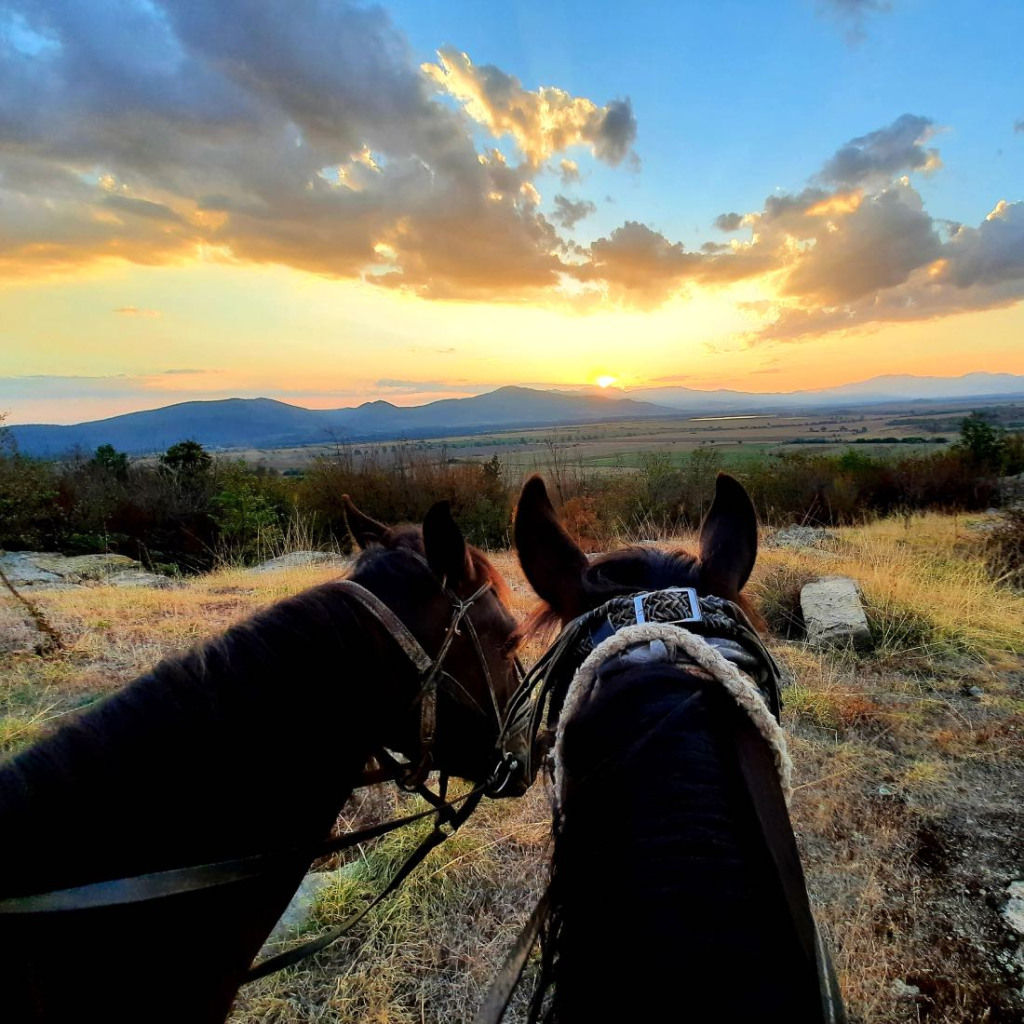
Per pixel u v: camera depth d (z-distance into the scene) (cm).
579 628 131
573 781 106
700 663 110
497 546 1267
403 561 175
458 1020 248
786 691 503
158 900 131
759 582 716
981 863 329
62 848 119
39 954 116
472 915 296
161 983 130
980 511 1380
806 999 81
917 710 485
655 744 98
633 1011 79
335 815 164
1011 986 261
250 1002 250
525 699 168
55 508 1298
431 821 352
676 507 1302
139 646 571
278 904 156
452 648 173
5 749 392
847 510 1401
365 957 271
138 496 1367
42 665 521
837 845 345
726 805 91
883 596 667
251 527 1251
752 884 85
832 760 419
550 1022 94
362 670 158
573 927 95
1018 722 468
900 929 290
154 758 128
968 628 629
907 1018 250
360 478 1380
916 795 386
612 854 91
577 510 1163
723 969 77
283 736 142
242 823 140
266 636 148
